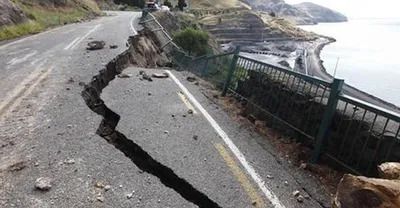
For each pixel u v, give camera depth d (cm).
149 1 5078
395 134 411
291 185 426
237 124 638
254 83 731
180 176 424
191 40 3662
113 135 564
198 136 554
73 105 639
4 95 680
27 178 388
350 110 490
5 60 1021
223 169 448
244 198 387
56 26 2247
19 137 492
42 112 593
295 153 527
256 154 504
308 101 547
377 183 280
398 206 265
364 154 438
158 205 359
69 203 348
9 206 337
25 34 1712
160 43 2392
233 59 852
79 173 405
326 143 491
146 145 504
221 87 1013
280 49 10519
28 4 2245
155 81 939
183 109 694
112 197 365
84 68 924
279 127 614
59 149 461
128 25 2441
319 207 384
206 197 388
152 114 646
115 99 727
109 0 6312
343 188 294
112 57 1094
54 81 785
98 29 2077
